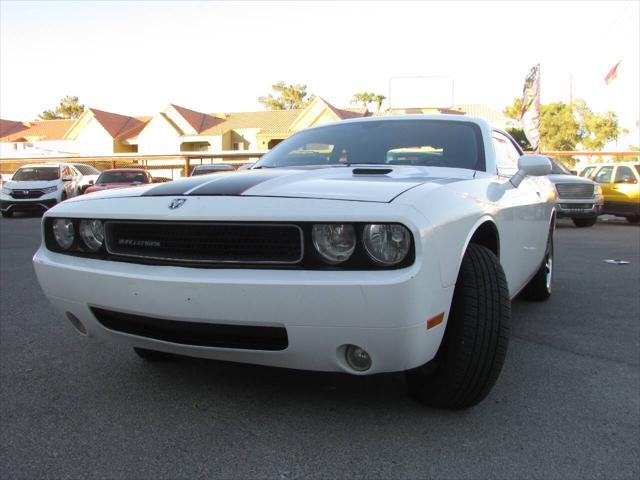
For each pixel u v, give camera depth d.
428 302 2.12
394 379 3.08
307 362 2.26
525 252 3.65
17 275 6.45
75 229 2.69
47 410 2.77
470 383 2.48
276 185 2.46
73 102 67.38
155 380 3.13
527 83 22.78
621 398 2.88
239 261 2.22
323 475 2.18
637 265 7.21
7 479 2.17
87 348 3.72
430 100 33.56
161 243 2.38
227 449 2.38
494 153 3.45
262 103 58.94
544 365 3.36
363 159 3.40
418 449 2.36
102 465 2.27
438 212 2.23
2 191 16.67
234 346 2.33
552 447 2.38
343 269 2.11
